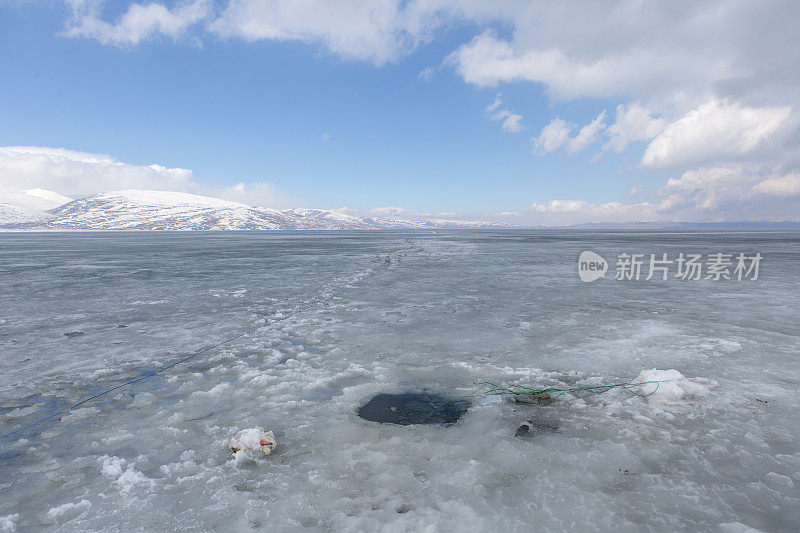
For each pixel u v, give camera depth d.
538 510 2.86
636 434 3.92
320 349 7.09
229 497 3.09
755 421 4.12
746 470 3.30
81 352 7.12
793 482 3.12
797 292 12.57
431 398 4.93
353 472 3.39
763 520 2.72
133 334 8.33
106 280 17.31
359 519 2.80
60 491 3.25
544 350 6.75
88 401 5.09
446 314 9.70
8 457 3.80
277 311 10.43
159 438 4.07
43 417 4.66
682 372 5.58
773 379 5.27
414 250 37.31
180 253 36.41
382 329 8.35
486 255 30.27
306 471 3.42
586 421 4.23
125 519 2.88
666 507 2.87
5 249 47.16
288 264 24.27
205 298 12.52
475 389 5.17
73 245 57.44
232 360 6.60
